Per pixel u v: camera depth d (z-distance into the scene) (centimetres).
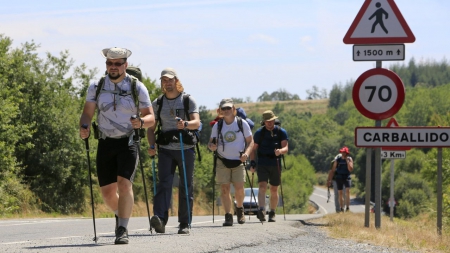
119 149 1650
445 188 10062
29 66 8700
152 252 1413
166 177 2134
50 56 9312
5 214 6141
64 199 8281
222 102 2645
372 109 2669
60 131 8281
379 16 2645
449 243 2239
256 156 3142
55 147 8344
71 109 8612
